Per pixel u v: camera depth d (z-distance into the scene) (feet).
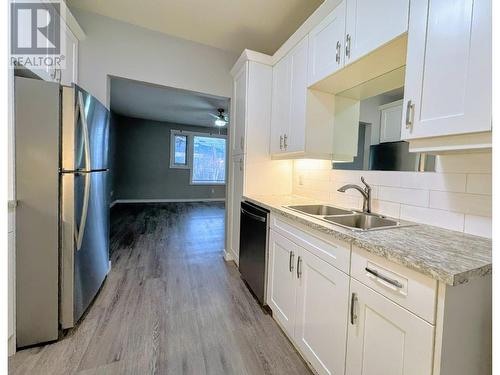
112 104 17.57
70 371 4.24
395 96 4.95
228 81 9.69
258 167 8.35
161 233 13.42
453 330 2.38
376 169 5.34
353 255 3.40
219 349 4.88
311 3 6.99
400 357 2.69
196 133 25.76
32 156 4.64
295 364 4.56
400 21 3.55
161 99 16.03
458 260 2.53
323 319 4.01
